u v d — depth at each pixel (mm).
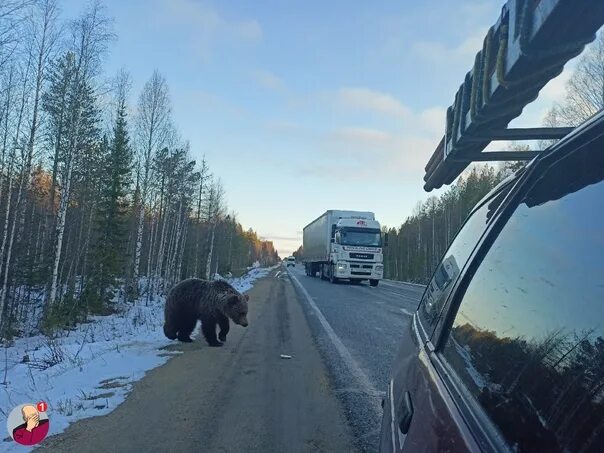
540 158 1787
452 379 1739
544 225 1500
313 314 14211
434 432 1527
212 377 6824
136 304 31031
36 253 32844
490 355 1549
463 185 69812
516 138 3350
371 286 30750
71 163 25656
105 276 29172
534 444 1050
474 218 2824
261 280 37562
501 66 2662
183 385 6406
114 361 7812
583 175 1346
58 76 27141
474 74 3172
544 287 1352
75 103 26156
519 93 2867
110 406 5500
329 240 34312
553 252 1365
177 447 4371
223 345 9281
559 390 1072
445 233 68312
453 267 2760
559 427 1003
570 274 1222
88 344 9781
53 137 29609
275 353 8516
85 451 4270
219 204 63625
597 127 1286
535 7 2289
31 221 35594
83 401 5676
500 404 1286
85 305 24562
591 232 1175
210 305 9148
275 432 4730
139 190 38406
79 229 39094
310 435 4656
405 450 1731
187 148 47406
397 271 80375
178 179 45688
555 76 2691
